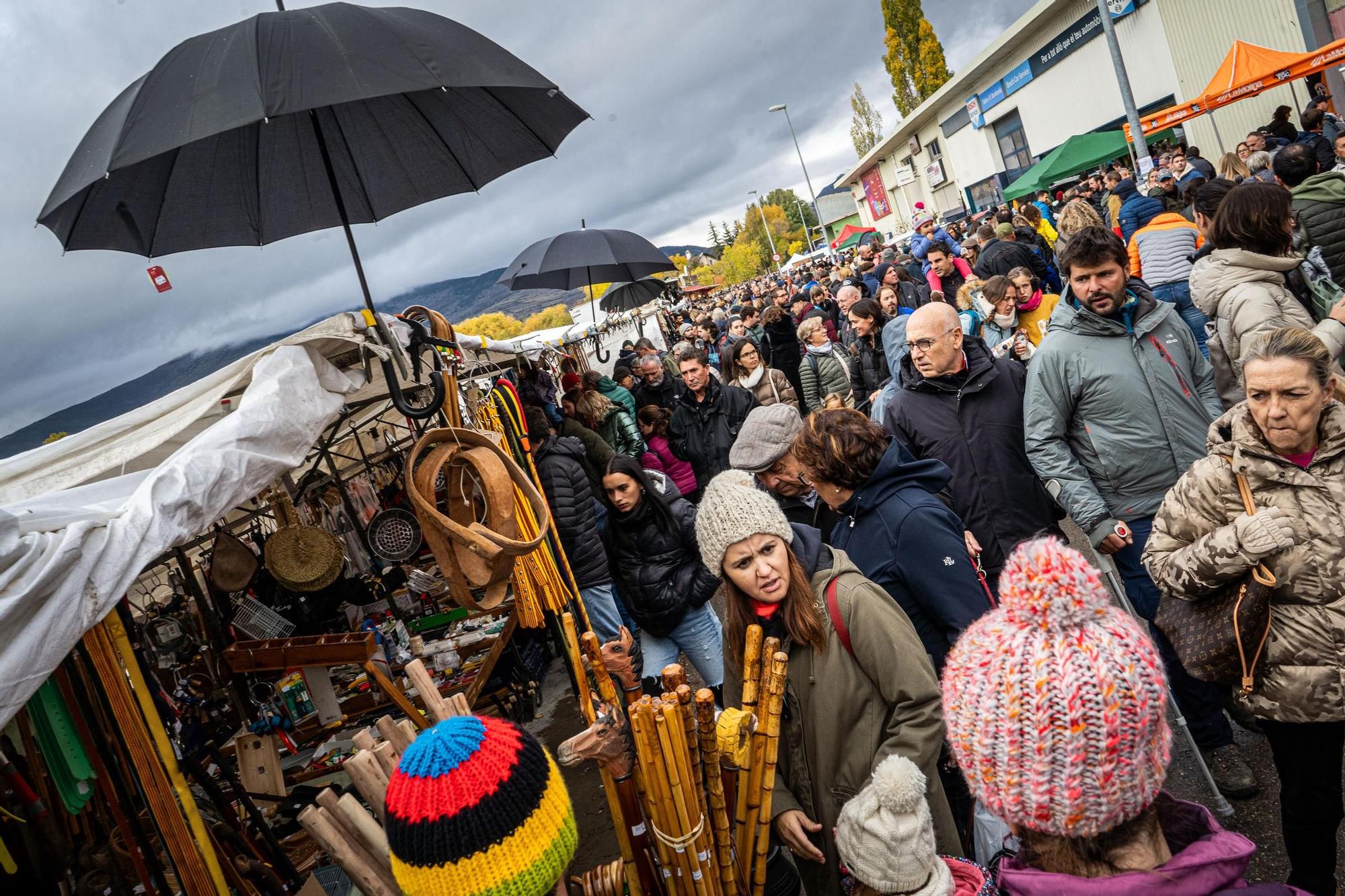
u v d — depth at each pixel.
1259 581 2.23
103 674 2.20
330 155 2.95
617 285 13.88
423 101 2.84
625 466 4.13
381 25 2.27
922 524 2.54
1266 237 3.43
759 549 2.25
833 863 2.30
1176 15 21.42
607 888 2.01
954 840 2.16
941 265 8.64
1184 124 21.55
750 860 2.01
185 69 2.21
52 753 2.25
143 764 2.25
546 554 3.93
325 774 3.91
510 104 2.93
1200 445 3.35
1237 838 1.17
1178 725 3.52
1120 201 9.65
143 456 3.07
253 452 2.27
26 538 1.71
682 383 9.00
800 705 2.30
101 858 2.64
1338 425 2.18
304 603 4.77
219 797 2.92
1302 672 2.23
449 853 1.38
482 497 2.61
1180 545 2.48
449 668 5.14
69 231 2.64
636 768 1.92
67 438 2.73
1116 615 1.13
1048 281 9.31
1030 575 1.13
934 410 3.56
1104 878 1.13
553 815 1.46
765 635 2.34
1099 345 3.35
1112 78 25.05
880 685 2.20
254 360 2.59
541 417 5.20
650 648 4.40
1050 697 1.07
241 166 2.84
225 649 4.00
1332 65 13.45
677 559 4.22
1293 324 3.39
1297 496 2.23
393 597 5.64
